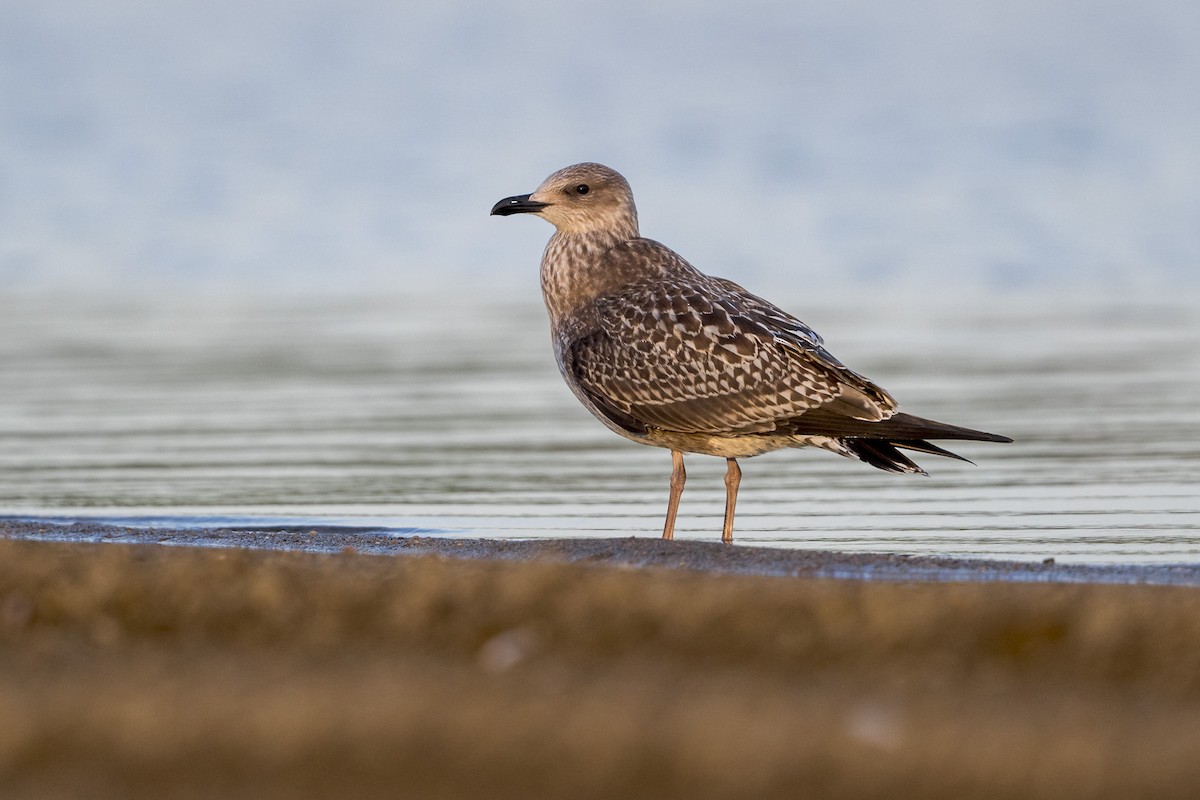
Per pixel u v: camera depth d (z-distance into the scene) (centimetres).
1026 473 1658
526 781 668
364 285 3105
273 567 994
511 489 1612
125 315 2791
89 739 702
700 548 1163
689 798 656
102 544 1089
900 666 828
